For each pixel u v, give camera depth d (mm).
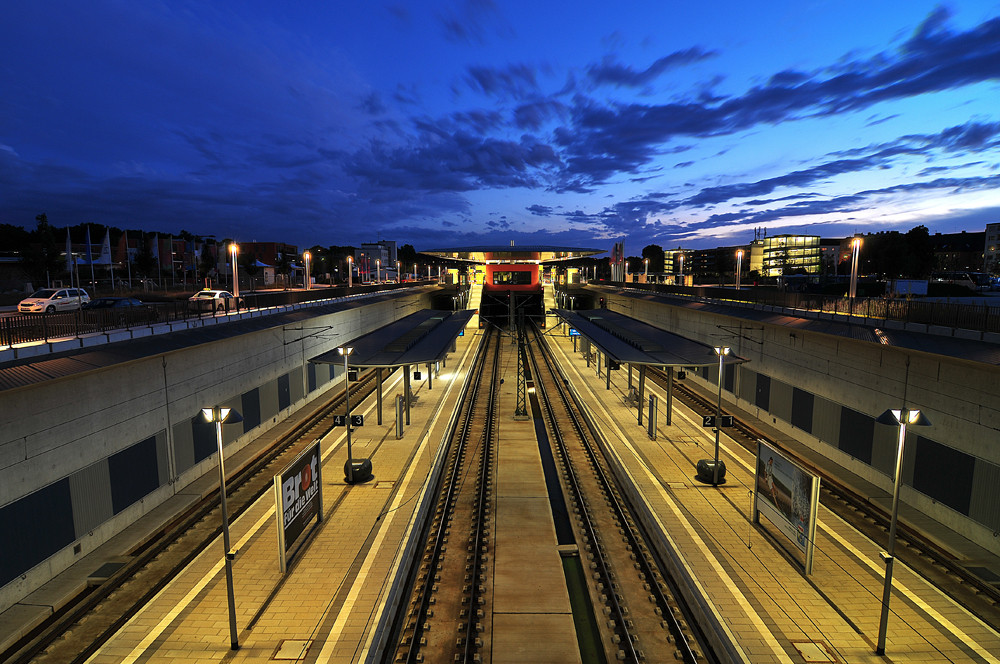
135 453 16203
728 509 16953
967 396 14516
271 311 28109
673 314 44594
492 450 24594
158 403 17312
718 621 11461
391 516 16484
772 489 14930
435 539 16203
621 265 92500
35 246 46125
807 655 10453
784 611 11805
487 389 37562
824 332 20844
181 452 18594
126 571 13547
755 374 28156
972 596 12492
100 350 14945
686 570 13422
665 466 20766
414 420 27688
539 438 26719
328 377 34656
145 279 56938
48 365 12859
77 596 12906
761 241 129250
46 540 12953
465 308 81688
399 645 11586
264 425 25219
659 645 11594
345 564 13758
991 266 98812
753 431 25297
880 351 18109
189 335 19188
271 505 17266
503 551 15422
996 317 14883
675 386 36812
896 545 14695
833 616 11625
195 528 16109
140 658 10414
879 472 18156
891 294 37312
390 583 12914
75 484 13867
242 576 13203
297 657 10445
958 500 14828
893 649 10602
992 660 10305
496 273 84188
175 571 13602
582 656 11516
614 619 12430
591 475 21609
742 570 13430
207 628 11266
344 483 19109
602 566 14477
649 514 16625
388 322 53125
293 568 13562
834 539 15000
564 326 70938
